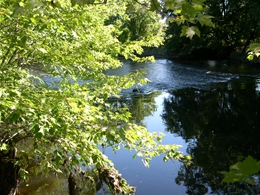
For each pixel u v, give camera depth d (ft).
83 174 17.58
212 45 83.71
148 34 17.28
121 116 10.57
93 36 14.52
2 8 9.20
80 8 11.94
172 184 19.77
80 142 10.14
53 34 11.51
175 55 95.66
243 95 41.78
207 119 33.06
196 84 50.24
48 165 11.71
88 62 14.84
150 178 20.56
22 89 9.43
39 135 7.31
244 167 2.63
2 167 14.19
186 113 35.53
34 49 10.41
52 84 15.56
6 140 12.41
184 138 28.04
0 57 13.12
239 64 68.28
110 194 17.31
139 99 42.24
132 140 8.84
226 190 18.71
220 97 41.57
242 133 28.12
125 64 77.97
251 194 18.08
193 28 4.08
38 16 9.23
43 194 17.65
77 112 8.80
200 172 21.40
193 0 3.69
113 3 15.44
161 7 3.98
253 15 66.33
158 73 61.36
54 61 12.44
